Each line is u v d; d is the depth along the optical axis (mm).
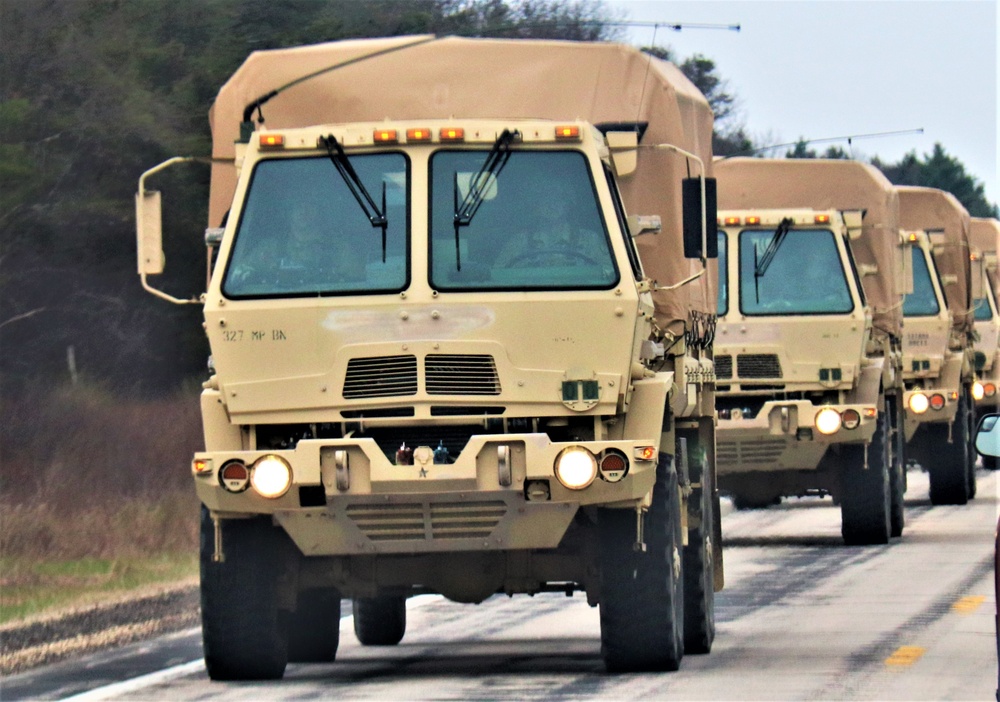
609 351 34938
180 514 72375
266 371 35281
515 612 51344
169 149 113812
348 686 35594
